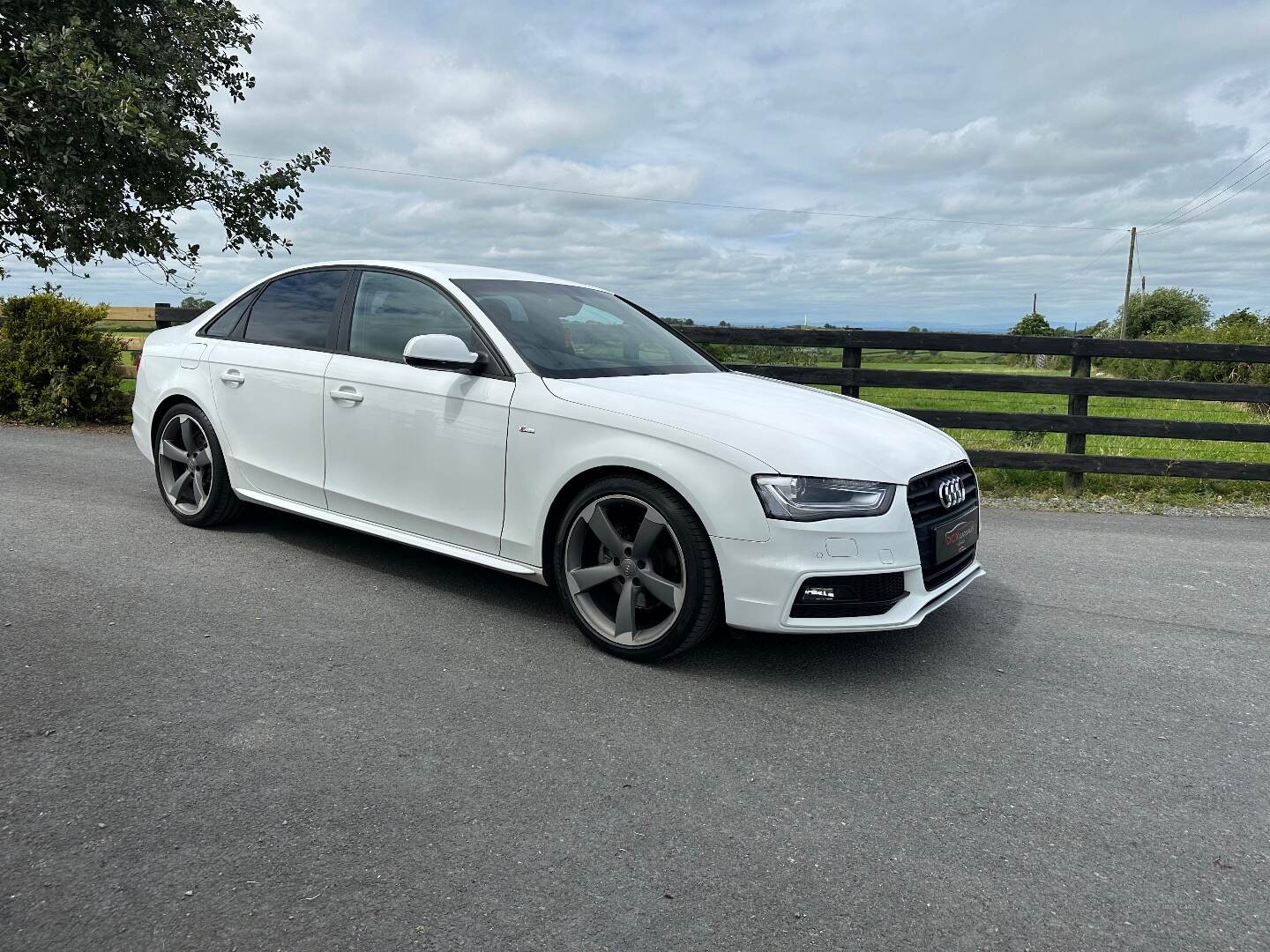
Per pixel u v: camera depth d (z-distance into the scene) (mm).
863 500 3008
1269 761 2674
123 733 2549
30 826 2076
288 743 2545
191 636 3330
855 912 1894
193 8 10141
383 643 3352
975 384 7344
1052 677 3295
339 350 4164
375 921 1801
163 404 4898
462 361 3527
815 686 3137
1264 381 22750
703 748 2633
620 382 3561
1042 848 2170
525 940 1763
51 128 8453
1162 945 1816
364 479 4020
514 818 2213
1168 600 4316
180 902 1832
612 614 3422
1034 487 7594
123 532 4715
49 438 8266
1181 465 7137
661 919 1848
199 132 10367
